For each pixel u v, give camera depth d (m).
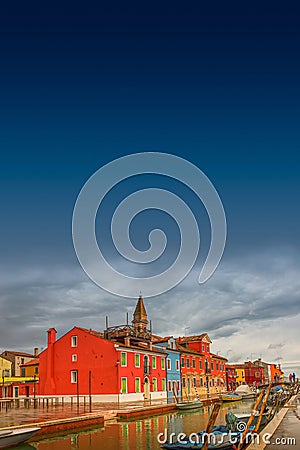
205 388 86.81
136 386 63.44
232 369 107.25
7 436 27.22
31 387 66.56
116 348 60.31
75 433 33.78
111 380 59.84
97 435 32.72
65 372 62.72
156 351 69.94
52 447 28.33
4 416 40.59
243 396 74.56
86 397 60.50
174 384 75.38
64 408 50.19
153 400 63.81
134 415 43.41
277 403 46.00
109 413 42.69
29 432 28.62
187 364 81.50
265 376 138.75
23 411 46.47
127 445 28.47
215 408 20.09
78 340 62.84
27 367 78.06
